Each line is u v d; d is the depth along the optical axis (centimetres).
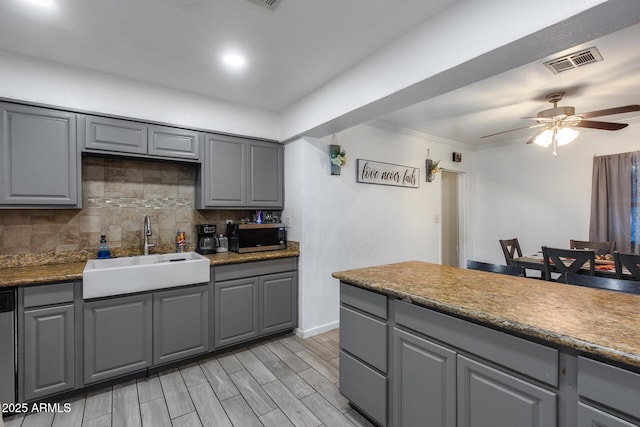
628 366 88
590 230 386
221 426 178
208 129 280
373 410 171
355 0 155
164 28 179
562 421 102
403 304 155
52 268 221
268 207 316
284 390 214
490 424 120
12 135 203
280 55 210
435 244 439
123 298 217
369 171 356
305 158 303
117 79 240
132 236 272
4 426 177
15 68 206
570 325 106
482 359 123
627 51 200
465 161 498
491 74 166
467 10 151
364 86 215
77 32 182
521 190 458
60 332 197
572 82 251
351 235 342
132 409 193
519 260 326
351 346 187
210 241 295
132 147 243
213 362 254
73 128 222
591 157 391
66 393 203
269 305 290
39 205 211
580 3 115
